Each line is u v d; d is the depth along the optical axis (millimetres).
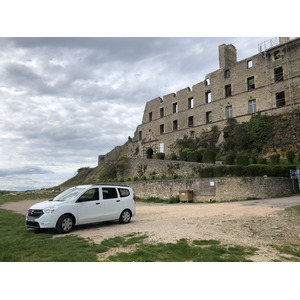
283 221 9758
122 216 10523
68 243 6715
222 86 41125
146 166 38500
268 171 20609
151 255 5641
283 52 33656
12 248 6129
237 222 9805
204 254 5711
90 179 55219
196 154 31391
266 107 34469
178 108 48719
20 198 31469
